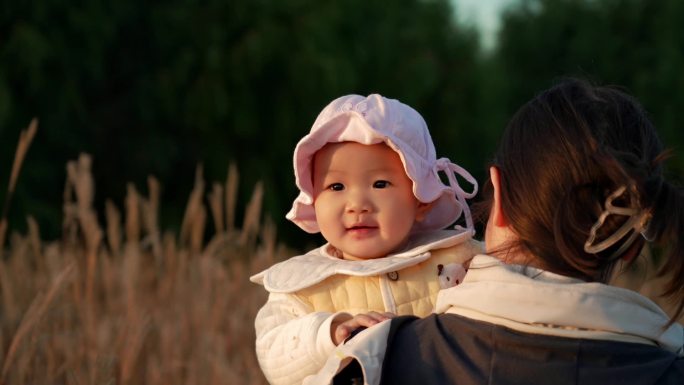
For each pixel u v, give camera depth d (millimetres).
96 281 5414
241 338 5301
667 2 18984
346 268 2170
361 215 2203
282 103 13984
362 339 1634
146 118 13633
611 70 19297
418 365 1592
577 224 1583
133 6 13445
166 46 13805
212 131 13992
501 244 1695
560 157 1601
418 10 15906
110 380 3609
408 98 14961
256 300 5695
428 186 2252
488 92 15828
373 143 2191
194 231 5809
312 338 1901
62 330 4484
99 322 4590
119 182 13812
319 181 2260
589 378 1523
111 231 5566
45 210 12344
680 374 1544
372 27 15039
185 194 14180
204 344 4688
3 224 4336
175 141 14078
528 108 1697
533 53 20703
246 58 13570
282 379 1985
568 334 1556
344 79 14117
